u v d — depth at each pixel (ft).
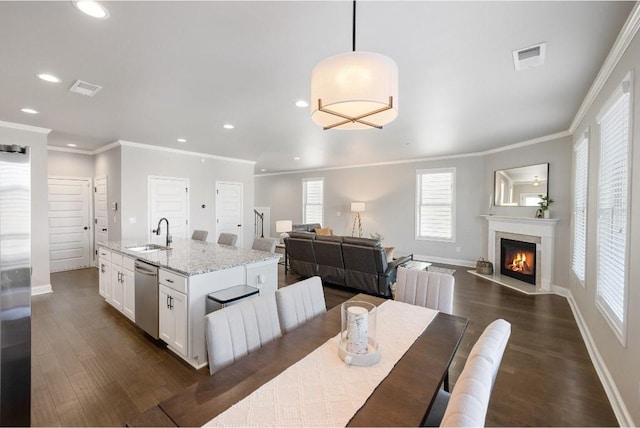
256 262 9.89
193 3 5.59
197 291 8.29
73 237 19.98
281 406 3.43
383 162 25.53
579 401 7.11
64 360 8.63
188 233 20.61
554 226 15.49
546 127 14.24
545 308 13.20
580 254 12.16
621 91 6.88
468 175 21.63
